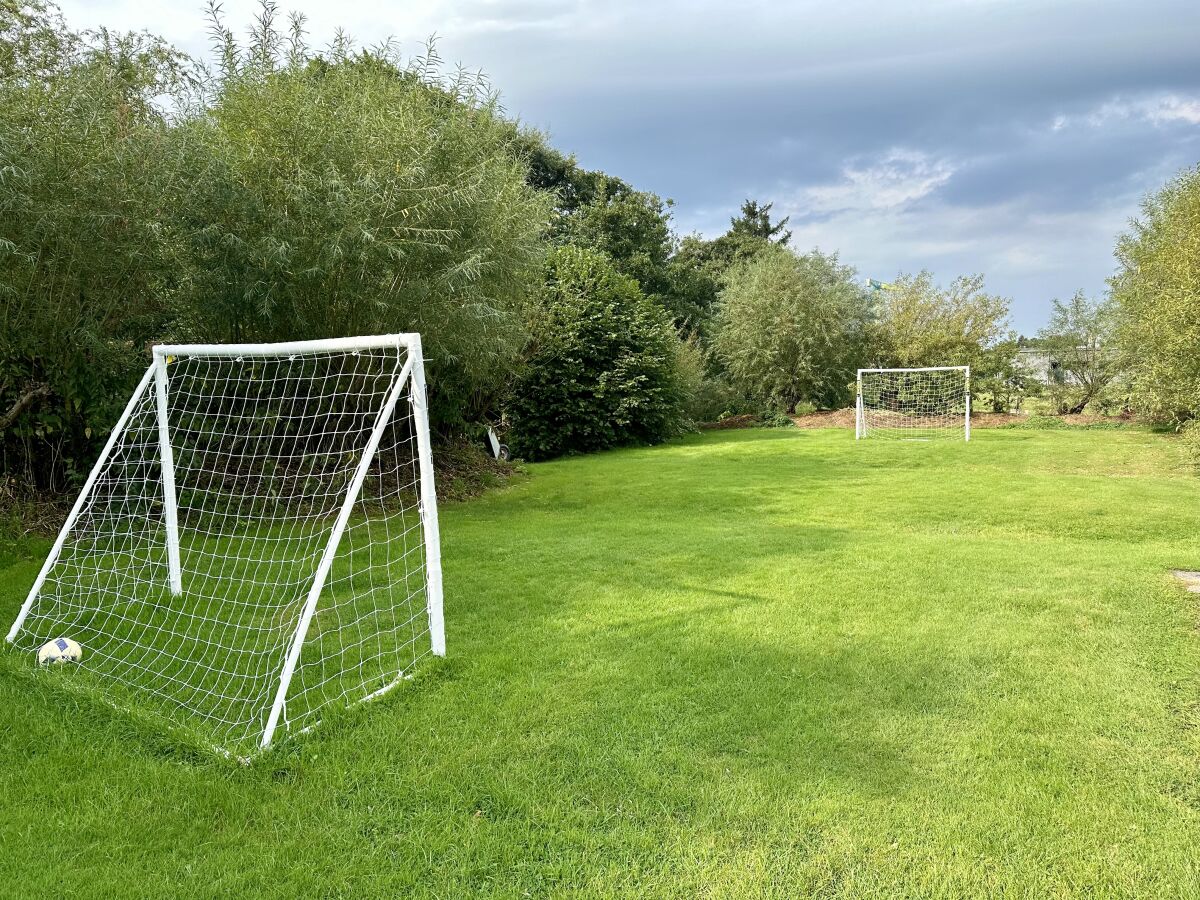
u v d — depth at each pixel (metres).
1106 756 2.80
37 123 5.59
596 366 16.83
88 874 2.15
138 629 4.30
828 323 23.08
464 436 12.87
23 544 5.98
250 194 6.54
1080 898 2.04
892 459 13.23
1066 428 18.25
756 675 3.59
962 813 2.44
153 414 6.79
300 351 4.19
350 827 2.39
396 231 7.31
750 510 8.76
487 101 8.94
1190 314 11.56
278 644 4.04
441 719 3.14
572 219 26.56
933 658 3.79
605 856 2.25
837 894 2.07
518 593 5.06
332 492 7.97
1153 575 5.27
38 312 6.07
